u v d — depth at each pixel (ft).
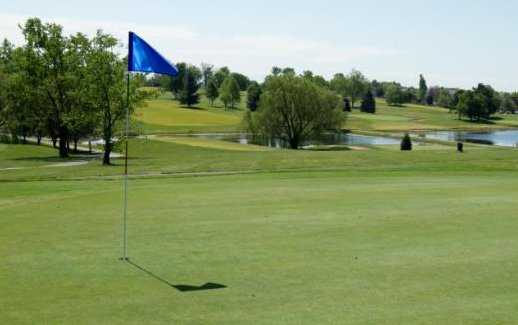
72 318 27.32
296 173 95.09
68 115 192.65
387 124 469.57
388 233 45.21
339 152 154.81
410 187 72.02
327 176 88.89
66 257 38.52
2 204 61.21
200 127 379.55
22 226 48.91
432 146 254.47
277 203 59.62
